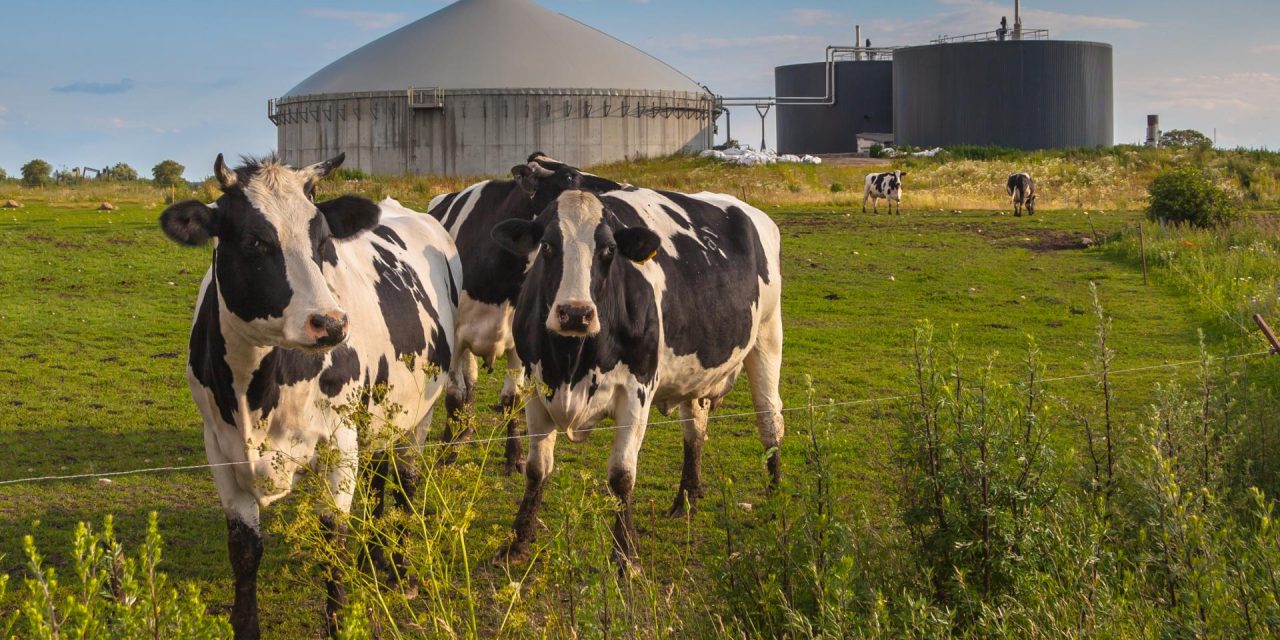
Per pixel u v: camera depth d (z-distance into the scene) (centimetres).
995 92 7138
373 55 7500
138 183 5491
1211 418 665
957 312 1819
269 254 517
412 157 6962
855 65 8312
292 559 736
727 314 805
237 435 555
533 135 6969
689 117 7419
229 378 545
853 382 1327
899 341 1582
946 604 514
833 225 3016
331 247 580
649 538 786
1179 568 485
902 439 586
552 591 652
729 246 836
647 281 731
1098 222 3116
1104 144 7450
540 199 920
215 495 884
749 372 897
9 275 1969
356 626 402
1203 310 1719
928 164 5650
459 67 7156
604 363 705
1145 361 1417
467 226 973
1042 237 2780
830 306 1880
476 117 6925
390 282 677
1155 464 541
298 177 543
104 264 2109
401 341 665
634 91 7112
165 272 2062
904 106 7550
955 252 2495
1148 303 1861
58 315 1669
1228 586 460
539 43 7469
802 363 1436
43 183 5259
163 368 1362
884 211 3556
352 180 4703
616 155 7106
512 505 859
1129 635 457
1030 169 5259
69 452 998
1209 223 2817
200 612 394
